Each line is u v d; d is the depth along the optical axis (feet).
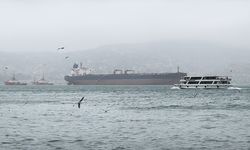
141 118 371.15
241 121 341.62
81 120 355.15
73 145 221.25
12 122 340.18
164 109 480.64
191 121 343.67
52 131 279.28
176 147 214.90
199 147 215.10
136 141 233.96
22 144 224.53
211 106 529.86
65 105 561.43
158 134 262.26
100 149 210.18
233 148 211.82
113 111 453.17
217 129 287.28
